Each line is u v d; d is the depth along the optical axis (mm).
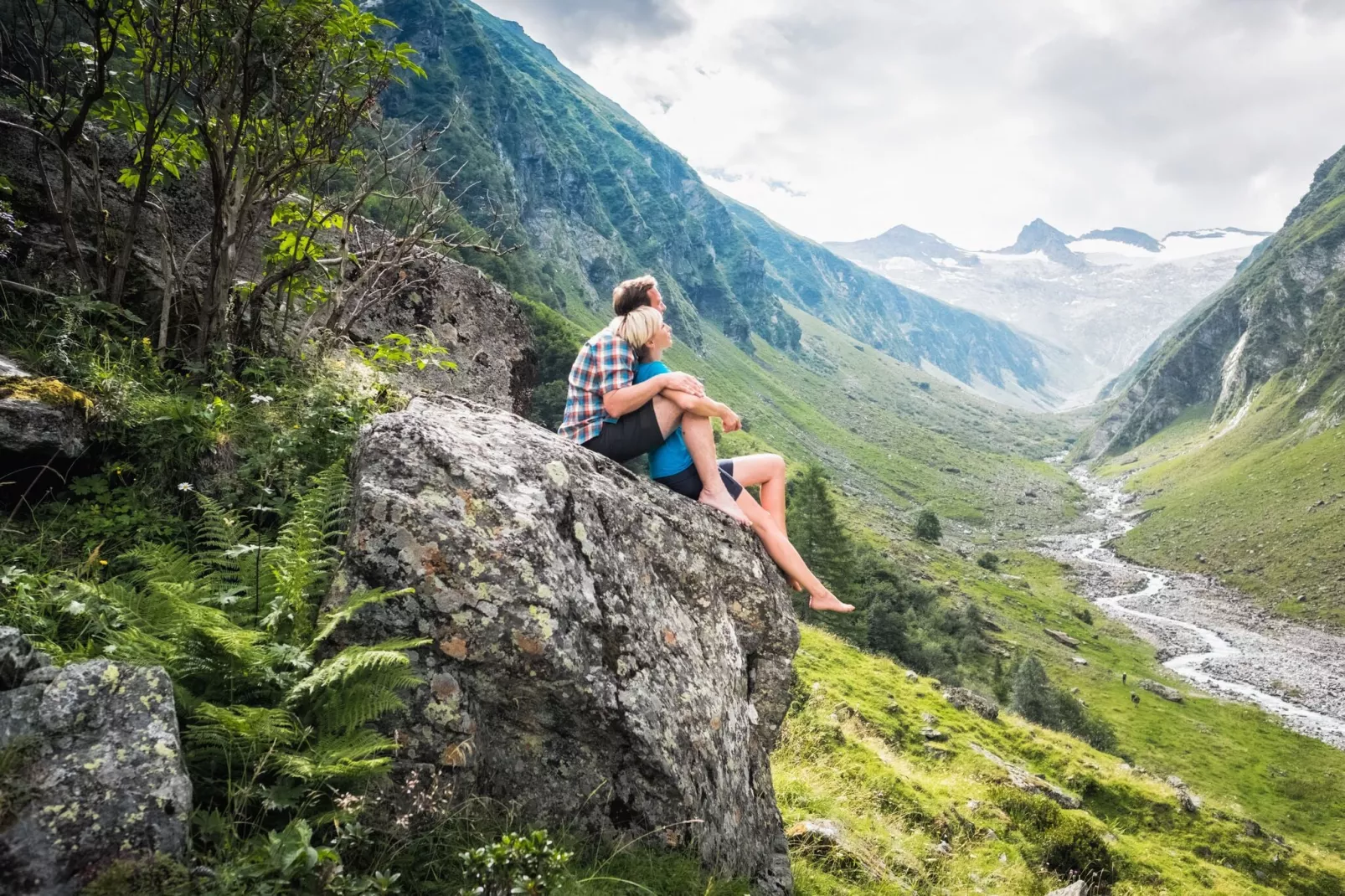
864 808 11773
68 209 5746
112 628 3303
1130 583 143875
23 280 5766
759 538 5863
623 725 3932
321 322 8633
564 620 3834
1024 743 32094
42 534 3900
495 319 12594
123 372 5164
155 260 7000
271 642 3303
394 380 8859
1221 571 146500
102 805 2316
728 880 4320
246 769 2887
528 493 4145
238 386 5953
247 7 5336
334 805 3039
